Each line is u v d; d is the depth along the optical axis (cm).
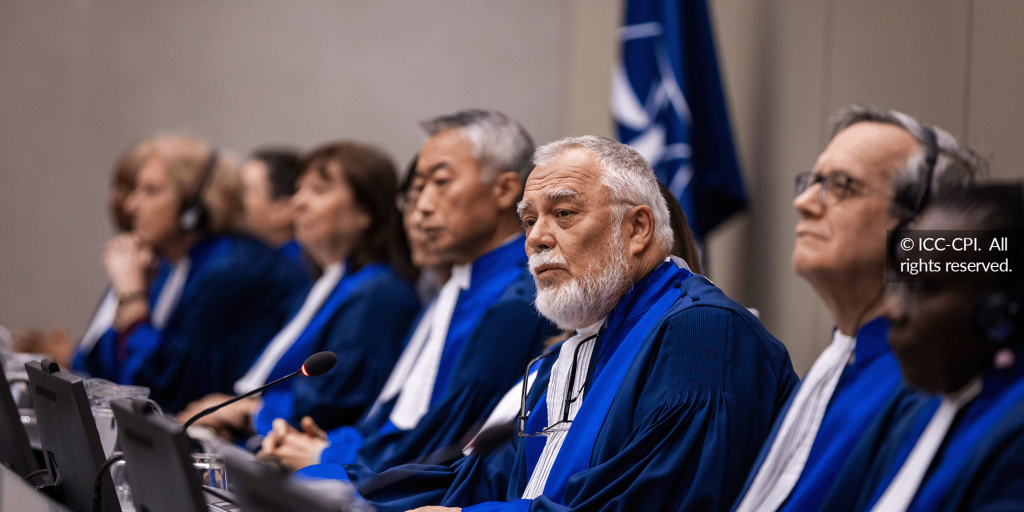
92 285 930
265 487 184
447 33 906
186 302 647
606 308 282
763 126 616
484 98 901
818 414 249
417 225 423
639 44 606
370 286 516
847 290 261
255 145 920
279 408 518
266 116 920
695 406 247
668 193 308
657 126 591
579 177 278
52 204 930
